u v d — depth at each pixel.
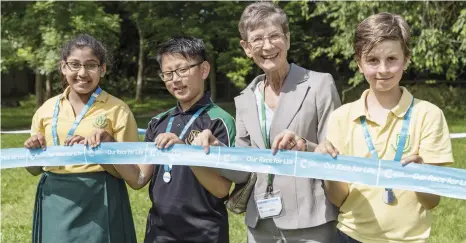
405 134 2.58
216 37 17.41
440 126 2.55
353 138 2.70
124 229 3.29
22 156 3.08
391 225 2.58
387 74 2.54
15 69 23.08
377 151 2.62
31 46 14.81
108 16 14.98
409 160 2.49
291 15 17.20
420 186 2.49
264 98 3.08
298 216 2.89
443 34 13.59
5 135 12.58
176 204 3.02
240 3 16.70
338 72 21.05
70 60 3.15
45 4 13.63
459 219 5.64
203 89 3.24
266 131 2.98
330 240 2.91
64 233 3.11
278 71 2.98
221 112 3.13
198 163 2.85
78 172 3.12
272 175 2.97
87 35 3.28
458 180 2.44
